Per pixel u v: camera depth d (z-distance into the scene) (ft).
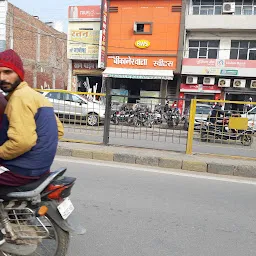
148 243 8.93
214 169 17.53
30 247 7.08
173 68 59.31
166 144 25.16
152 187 14.02
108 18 61.31
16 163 6.37
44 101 6.53
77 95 29.68
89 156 19.42
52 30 83.76
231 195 13.53
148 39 59.88
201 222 10.55
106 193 12.87
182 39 58.23
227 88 58.39
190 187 14.38
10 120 6.04
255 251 8.80
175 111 25.99
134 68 61.11
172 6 58.18
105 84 63.72
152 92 62.18
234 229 10.16
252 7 58.08
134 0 59.57
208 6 59.47
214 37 59.62
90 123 26.30
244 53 59.16
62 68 89.71
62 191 6.87
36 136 6.21
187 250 8.66
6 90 6.52
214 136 25.39
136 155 18.80
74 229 7.09
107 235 9.29
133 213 10.98
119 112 24.97
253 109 25.21
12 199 6.67
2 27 62.54
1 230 6.89
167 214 11.05
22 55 69.87
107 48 61.93
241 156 21.26
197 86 59.26
